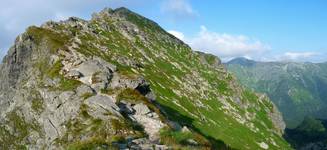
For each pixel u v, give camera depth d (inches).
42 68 5270.7
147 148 1828.2
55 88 3811.5
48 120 3553.2
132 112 2440.9
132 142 1889.8
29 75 5521.7
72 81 3437.5
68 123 2748.5
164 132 2064.5
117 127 2095.2
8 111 4874.5
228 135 7160.4
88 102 2657.5
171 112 6456.7
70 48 5940.0
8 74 6072.8
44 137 3796.8
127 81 3061.0
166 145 1930.4
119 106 2508.6
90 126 2363.4
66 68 4133.9
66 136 2559.1
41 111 4050.2
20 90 5034.5
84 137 2290.8
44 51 5762.8
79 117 2578.7
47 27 7165.4
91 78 3235.7
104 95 2810.0
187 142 2010.3
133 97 2664.9
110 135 2033.7
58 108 3341.5
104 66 3415.4
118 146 1795.0
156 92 6983.3
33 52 6013.8
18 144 4146.2
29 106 4338.1
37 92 4291.3
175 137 2038.6
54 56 5319.9
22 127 4377.5
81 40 7253.9
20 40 6245.1
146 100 2645.2
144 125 2262.6
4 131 4475.9
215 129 6993.1
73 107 2928.2
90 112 2554.1
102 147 1759.4
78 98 2979.8
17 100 4884.4
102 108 2495.1
